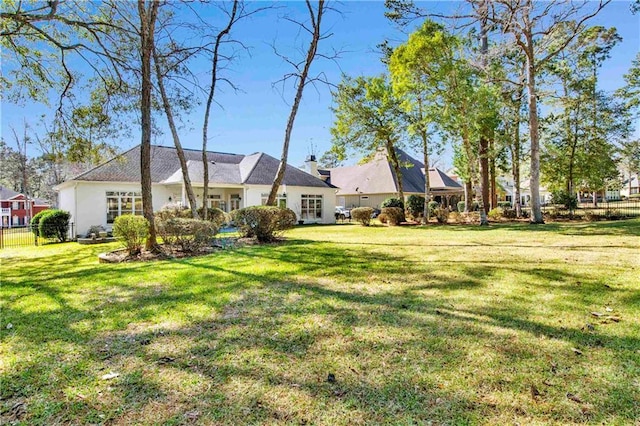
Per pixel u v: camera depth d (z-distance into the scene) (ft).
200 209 52.06
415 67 47.55
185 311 13.35
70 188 58.39
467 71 47.21
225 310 13.34
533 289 14.93
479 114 47.37
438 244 30.68
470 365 8.52
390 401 7.17
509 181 147.23
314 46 39.22
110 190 58.03
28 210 111.24
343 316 12.23
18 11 31.42
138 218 29.09
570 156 67.46
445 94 47.57
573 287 15.01
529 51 48.16
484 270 18.84
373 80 59.31
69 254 35.19
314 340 10.26
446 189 111.55
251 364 8.89
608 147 65.57
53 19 31.32
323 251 27.48
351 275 18.65
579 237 32.35
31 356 9.70
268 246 31.42
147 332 11.34
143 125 29.84
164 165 67.72
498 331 10.55
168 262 24.81
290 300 14.34
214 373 8.49
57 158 41.47
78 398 7.57
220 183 66.28
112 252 30.40
